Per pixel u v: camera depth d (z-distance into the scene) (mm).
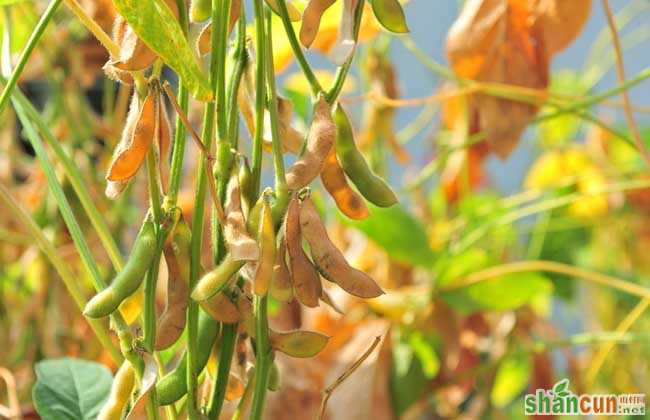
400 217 1313
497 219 1661
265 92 822
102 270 1414
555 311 2387
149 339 787
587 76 2115
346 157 804
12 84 825
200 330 810
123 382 787
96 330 903
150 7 733
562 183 1587
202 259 890
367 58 1479
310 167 770
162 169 795
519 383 1678
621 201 1946
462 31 1150
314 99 797
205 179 787
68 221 876
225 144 786
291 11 838
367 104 1478
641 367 1880
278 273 780
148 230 779
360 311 1354
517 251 1999
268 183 1983
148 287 787
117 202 1435
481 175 1878
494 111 1247
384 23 785
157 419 788
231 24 798
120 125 1449
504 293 1342
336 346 1304
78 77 1466
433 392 1384
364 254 1473
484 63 1156
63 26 1488
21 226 1479
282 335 801
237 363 847
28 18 1302
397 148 1481
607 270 1976
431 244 1584
